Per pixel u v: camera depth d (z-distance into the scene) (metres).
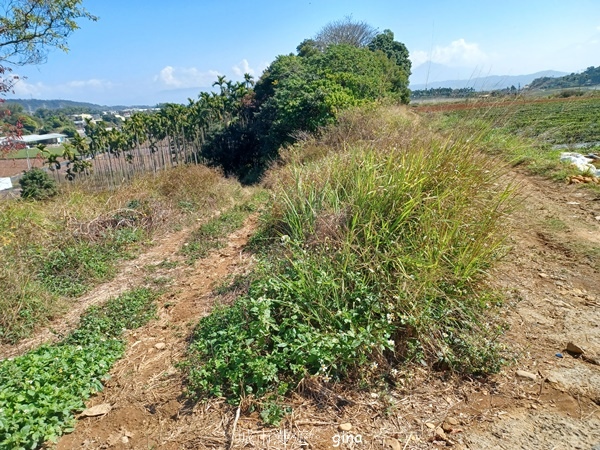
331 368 2.53
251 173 18.25
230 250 5.34
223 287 4.09
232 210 7.12
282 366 2.52
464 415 2.23
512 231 3.96
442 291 2.86
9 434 2.13
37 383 2.44
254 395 2.44
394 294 2.87
